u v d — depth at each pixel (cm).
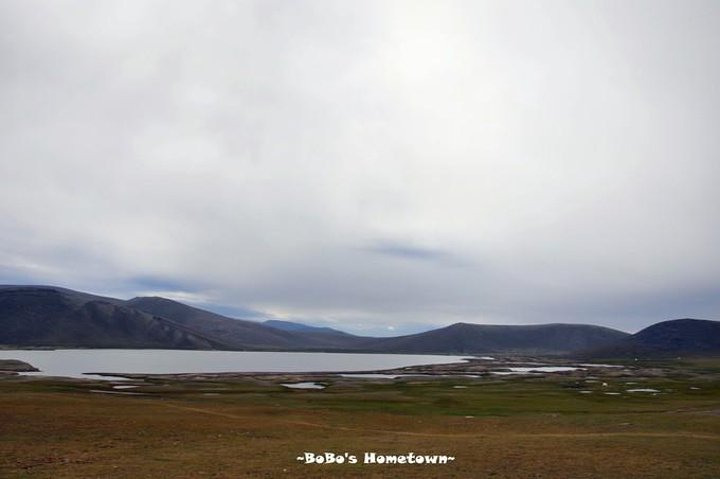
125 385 10219
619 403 7306
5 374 13112
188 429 4228
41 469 2717
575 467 2875
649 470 2784
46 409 4988
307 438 3988
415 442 3800
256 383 11231
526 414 5934
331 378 13650
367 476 2677
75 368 17238
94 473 2641
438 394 8769
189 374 14475
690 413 5706
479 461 3061
